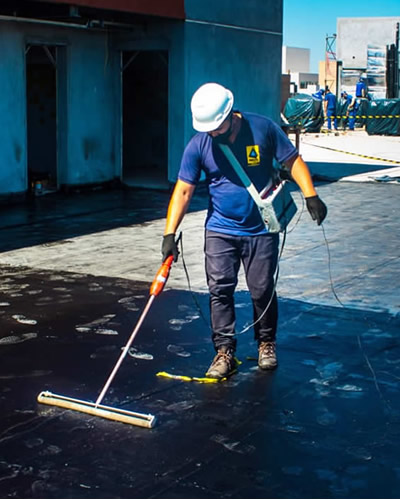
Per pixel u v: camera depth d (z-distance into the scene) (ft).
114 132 48.19
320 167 61.57
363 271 25.61
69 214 37.86
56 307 21.29
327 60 164.86
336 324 19.80
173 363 16.98
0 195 40.98
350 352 17.71
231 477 11.94
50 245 29.94
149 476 11.96
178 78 45.47
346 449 12.89
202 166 15.42
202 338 18.70
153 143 58.59
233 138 14.99
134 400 14.94
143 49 46.34
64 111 44.93
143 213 38.32
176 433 13.50
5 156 41.09
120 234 32.50
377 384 15.78
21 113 41.78
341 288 23.38
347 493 11.46
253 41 50.70
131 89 58.29
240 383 15.81
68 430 13.60
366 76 143.95
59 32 43.50
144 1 41.52
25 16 41.73
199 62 46.24
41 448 12.91
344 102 121.19
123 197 44.34
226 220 15.66
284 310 20.98
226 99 14.44
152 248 29.45
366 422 13.96
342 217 36.99
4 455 12.65
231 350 16.34
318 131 111.34
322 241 30.83
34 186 44.50
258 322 16.53
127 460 12.50
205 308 21.25
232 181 15.30
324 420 14.03
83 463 12.38
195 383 15.83
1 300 21.97
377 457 12.59
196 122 14.52
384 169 59.93
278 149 15.21
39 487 11.61
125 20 45.06
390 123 103.40
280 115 54.70
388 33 159.12
